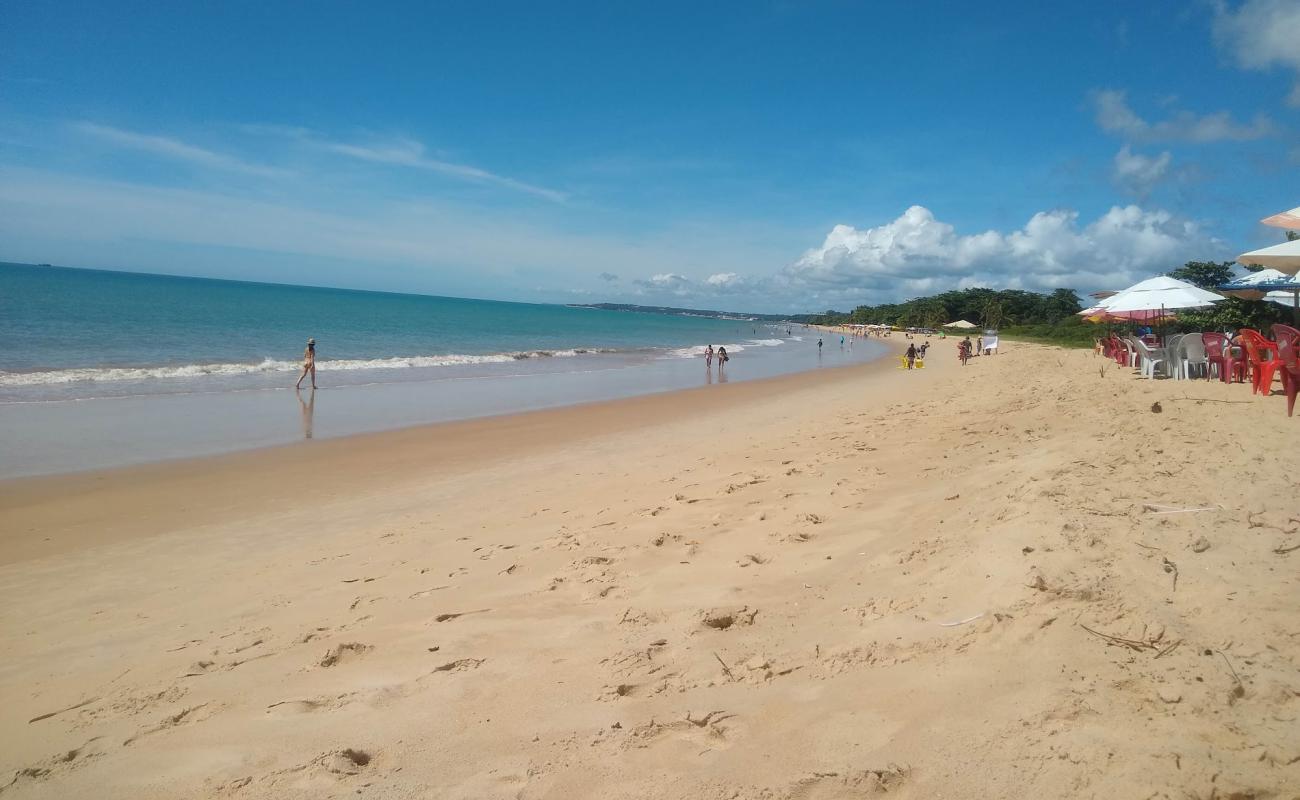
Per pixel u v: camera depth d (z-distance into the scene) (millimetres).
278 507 8523
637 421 15961
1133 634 2781
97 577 6047
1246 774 1987
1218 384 12039
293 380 22359
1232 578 3129
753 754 2613
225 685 3697
